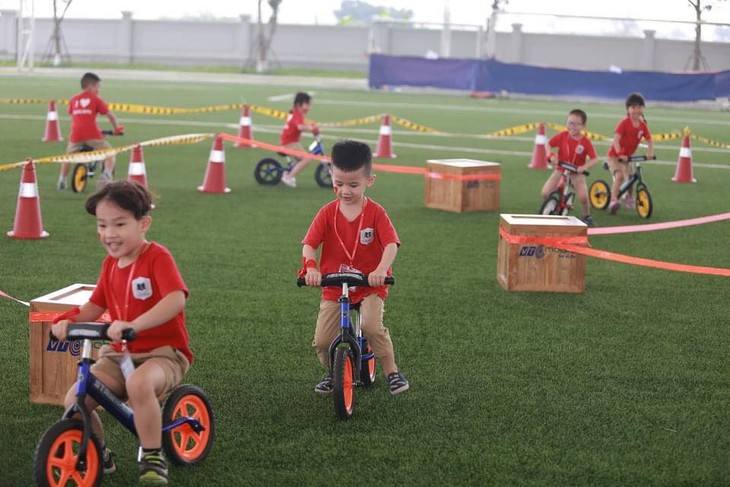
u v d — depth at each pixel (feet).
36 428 17.20
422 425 17.74
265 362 21.13
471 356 21.88
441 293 27.40
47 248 31.91
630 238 36.50
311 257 17.83
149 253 14.70
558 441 17.07
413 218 39.70
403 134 74.74
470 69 118.52
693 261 32.63
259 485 15.08
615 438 17.26
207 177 44.93
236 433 17.20
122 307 14.76
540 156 57.67
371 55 121.90
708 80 109.60
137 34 176.14
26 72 139.33
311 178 50.78
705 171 58.18
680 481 15.49
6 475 15.26
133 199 14.42
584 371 21.01
